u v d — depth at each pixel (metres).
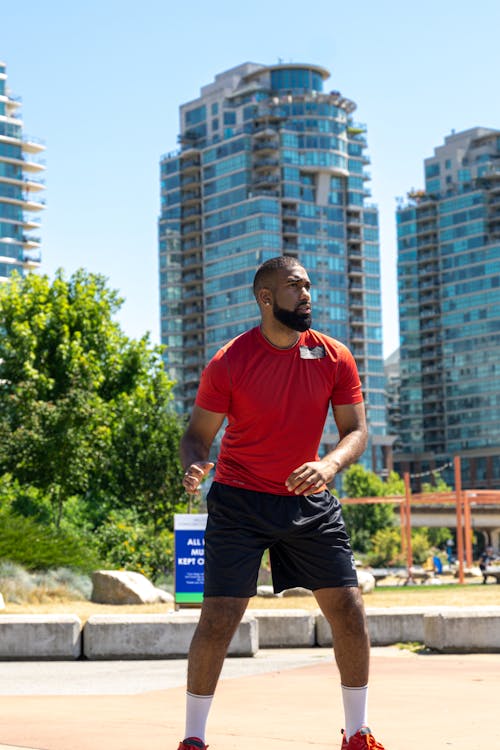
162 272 162.88
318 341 4.35
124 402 36.06
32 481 31.23
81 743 5.21
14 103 146.62
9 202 144.00
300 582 4.32
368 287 157.12
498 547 118.00
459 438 167.25
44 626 10.48
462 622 10.45
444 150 174.00
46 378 35.94
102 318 40.16
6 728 5.79
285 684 8.10
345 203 155.38
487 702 6.78
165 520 31.44
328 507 4.28
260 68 157.75
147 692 7.77
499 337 163.00
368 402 154.88
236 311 151.62
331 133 153.00
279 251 149.12
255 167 152.25
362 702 4.26
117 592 17.69
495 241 164.75
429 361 173.75
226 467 4.30
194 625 10.61
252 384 4.20
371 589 22.47
